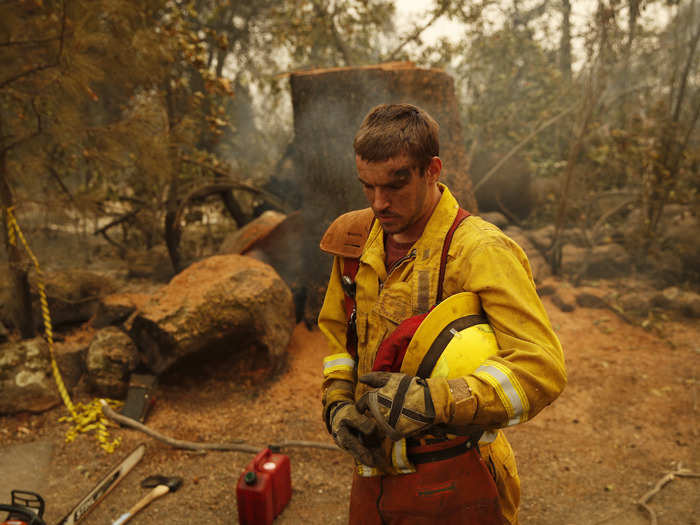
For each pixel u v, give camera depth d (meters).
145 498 3.00
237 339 4.45
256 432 3.82
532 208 8.88
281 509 2.93
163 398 4.23
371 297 1.46
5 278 4.56
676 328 5.64
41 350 4.20
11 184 4.59
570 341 5.39
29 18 4.31
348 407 1.44
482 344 1.24
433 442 1.40
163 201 7.29
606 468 3.41
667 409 4.12
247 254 5.73
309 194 5.29
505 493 1.54
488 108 9.41
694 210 6.94
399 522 1.45
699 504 2.98
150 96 5.11
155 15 5.82
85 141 4.81
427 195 1.34
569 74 9.48
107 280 5.66
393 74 4.86
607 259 7.17
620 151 7.21
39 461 3.38
